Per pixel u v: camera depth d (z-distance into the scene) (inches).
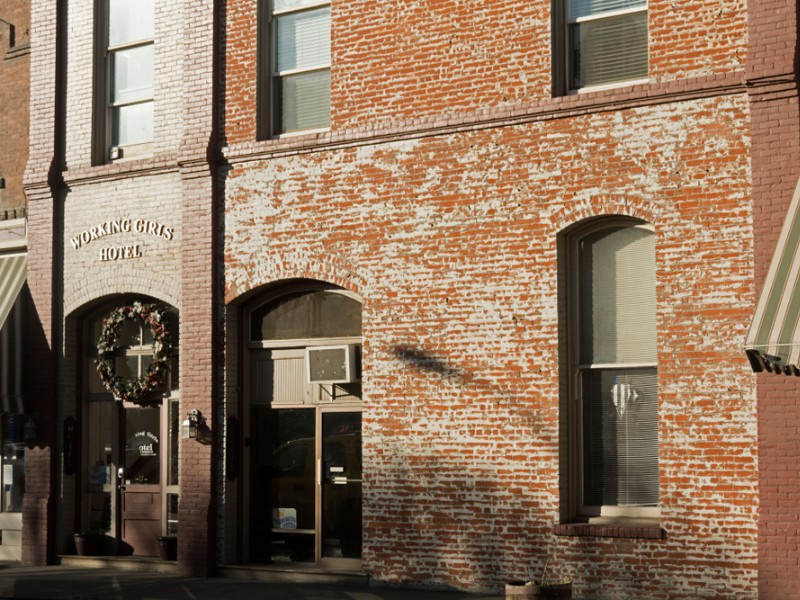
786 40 506.6
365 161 615.5
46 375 719.7
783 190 505.7
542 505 555.2
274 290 655.1
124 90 719.7
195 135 667.4
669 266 532.7
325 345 637.9
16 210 751.7
